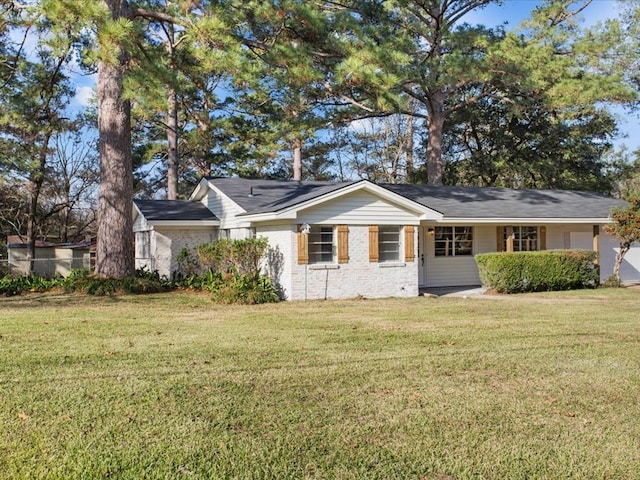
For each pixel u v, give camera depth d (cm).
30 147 2350
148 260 1830
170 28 1652
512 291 1491
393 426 427
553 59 1995
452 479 345
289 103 1814
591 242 1866
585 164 2984
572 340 761
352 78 1384
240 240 1355
